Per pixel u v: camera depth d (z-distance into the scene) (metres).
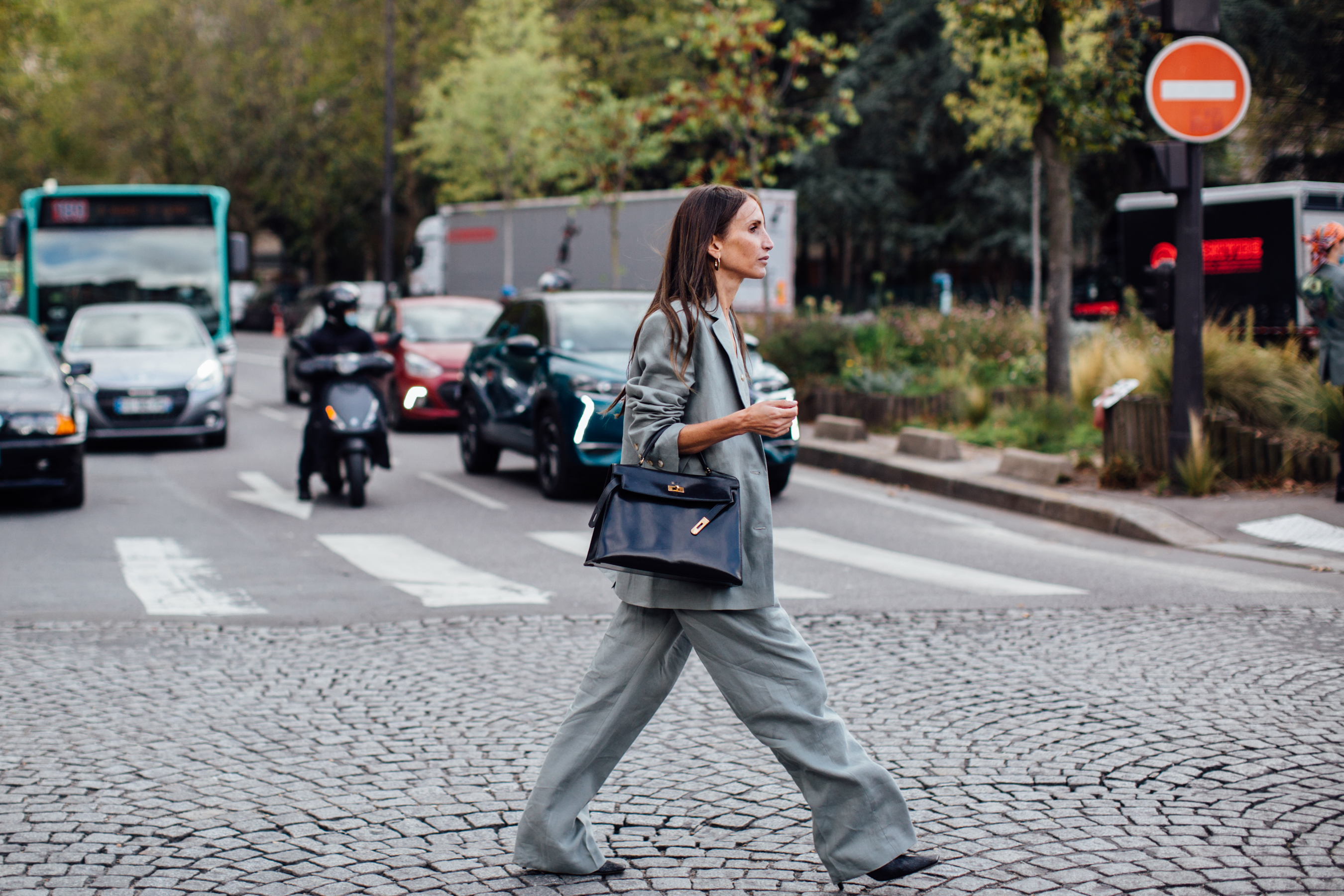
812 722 3.52
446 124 38.25
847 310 39.44
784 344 18.17
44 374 12.06
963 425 15.25
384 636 6.94
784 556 9.35
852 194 38.22
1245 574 8.34
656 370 3.49
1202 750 4.84
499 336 13.83
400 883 3.74
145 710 5.60
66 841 4.09
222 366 17.36
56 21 35.94
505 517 11.20
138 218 19.89
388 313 19.14
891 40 37.84
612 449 11.68
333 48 49.94
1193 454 10.83
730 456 3.49
